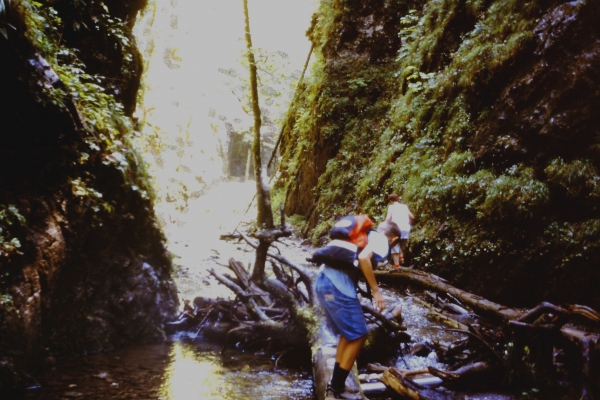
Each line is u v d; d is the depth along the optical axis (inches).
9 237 163.6
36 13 190.9
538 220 298.0
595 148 292.0
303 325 207.6
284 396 174.7
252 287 242.5
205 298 251.3
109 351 208.7
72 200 192.2
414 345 229.6
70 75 202.5
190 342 229.6
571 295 274.7
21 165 174.2
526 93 327.3
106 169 211.0
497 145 336.8
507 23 359.6
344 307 145.7
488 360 185.6
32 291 174.4
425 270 355.6
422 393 171.6
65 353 193.9
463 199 347.9
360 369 204.2
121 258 217.9
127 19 279.4
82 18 236.2
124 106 269.6
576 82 301.0
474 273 321.1
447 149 384.2
